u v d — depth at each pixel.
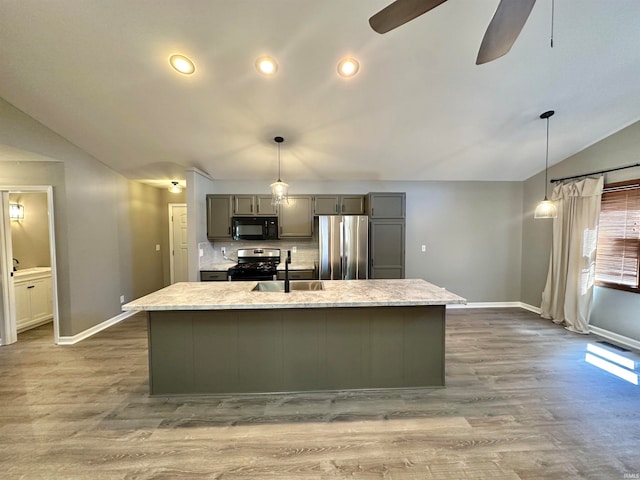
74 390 2.42
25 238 4.34
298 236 4.59
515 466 1.63
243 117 3.01
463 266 4.93
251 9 1.92
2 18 1.97
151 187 5.26
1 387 2.48
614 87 2.65
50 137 3.18
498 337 3.56
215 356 2.35
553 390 2.40
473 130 3.32
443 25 2.04
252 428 1.96
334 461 1.67
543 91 2.69
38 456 1.71
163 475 1.58
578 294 3.73
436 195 4.87
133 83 2.52
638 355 2.81
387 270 4.38
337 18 1.98
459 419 2.04
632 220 3.25
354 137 3.43
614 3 1.92
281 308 2.34
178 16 1.96
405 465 1.64
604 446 1.78
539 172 4.54
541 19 2.02
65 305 3.41
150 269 5.20
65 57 2.26
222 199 4.47
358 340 2.42
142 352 3.17
